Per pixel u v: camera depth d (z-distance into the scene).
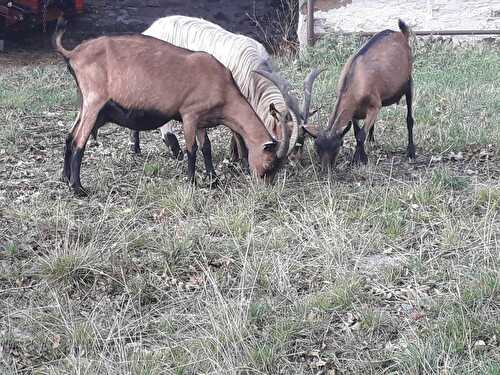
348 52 9.13
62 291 4.19
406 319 3.92
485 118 6.66
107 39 5.13
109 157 6.02
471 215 4.88
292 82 8.27
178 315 4.00
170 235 4.66
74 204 5.13
